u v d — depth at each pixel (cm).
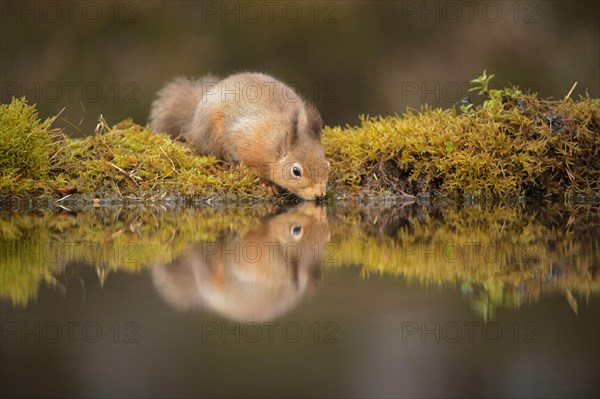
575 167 1277
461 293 667
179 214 1102
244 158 1259
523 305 634
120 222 1030
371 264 779
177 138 1393
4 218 1061
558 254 820
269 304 641
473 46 2298
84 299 650
